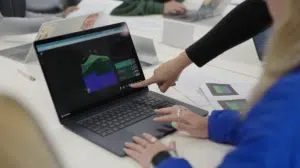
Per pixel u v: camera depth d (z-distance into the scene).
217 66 1.54
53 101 1.03
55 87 1.04
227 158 0.63
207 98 1.24
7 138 0.49
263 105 0.60
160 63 1.57
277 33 0.63
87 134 0.99
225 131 0.96
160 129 1.01
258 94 0.65
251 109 0.63
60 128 1.03
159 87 1.26
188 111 1.04
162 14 2.33
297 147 0.55
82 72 1.11
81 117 1.07
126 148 0.92
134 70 1.25
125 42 1.24
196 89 1.31
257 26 1.18
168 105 1.15
